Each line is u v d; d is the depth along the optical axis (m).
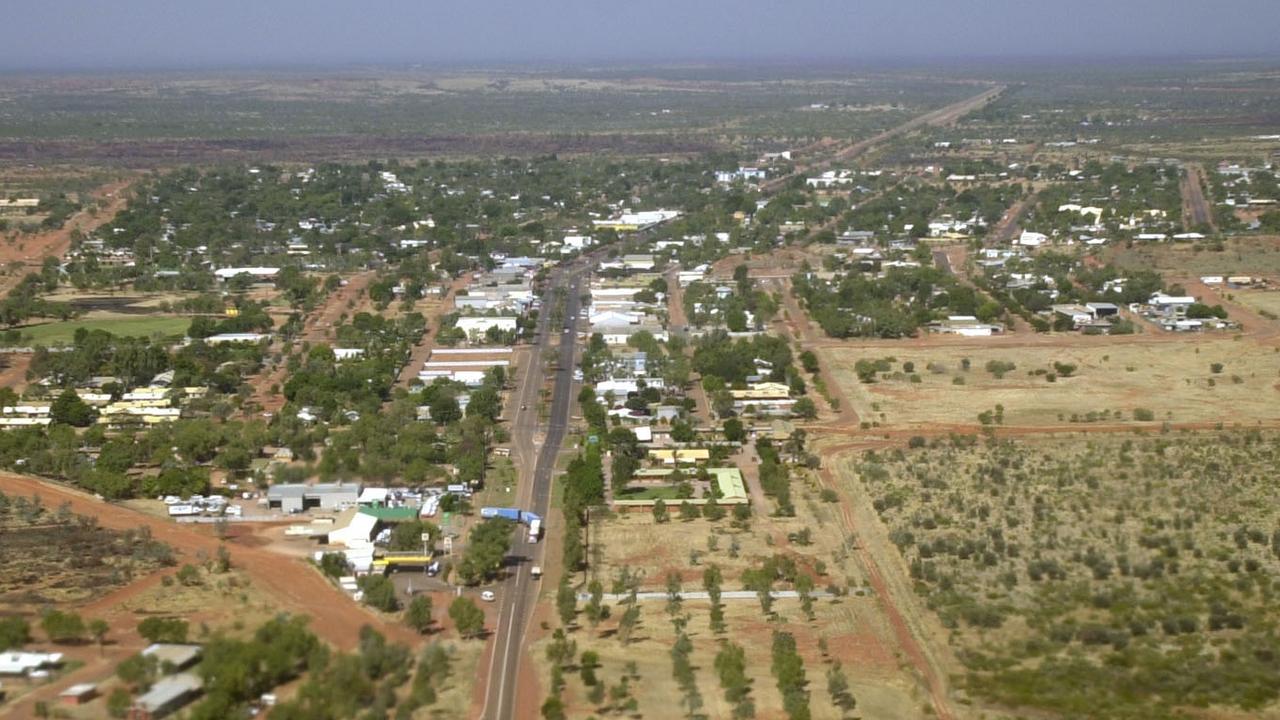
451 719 153.75
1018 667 168.62
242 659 155.00
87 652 165.62
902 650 174.75
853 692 162.50
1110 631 176.12
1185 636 175.62
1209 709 157.50
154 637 167.12
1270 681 163.25
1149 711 157.25
